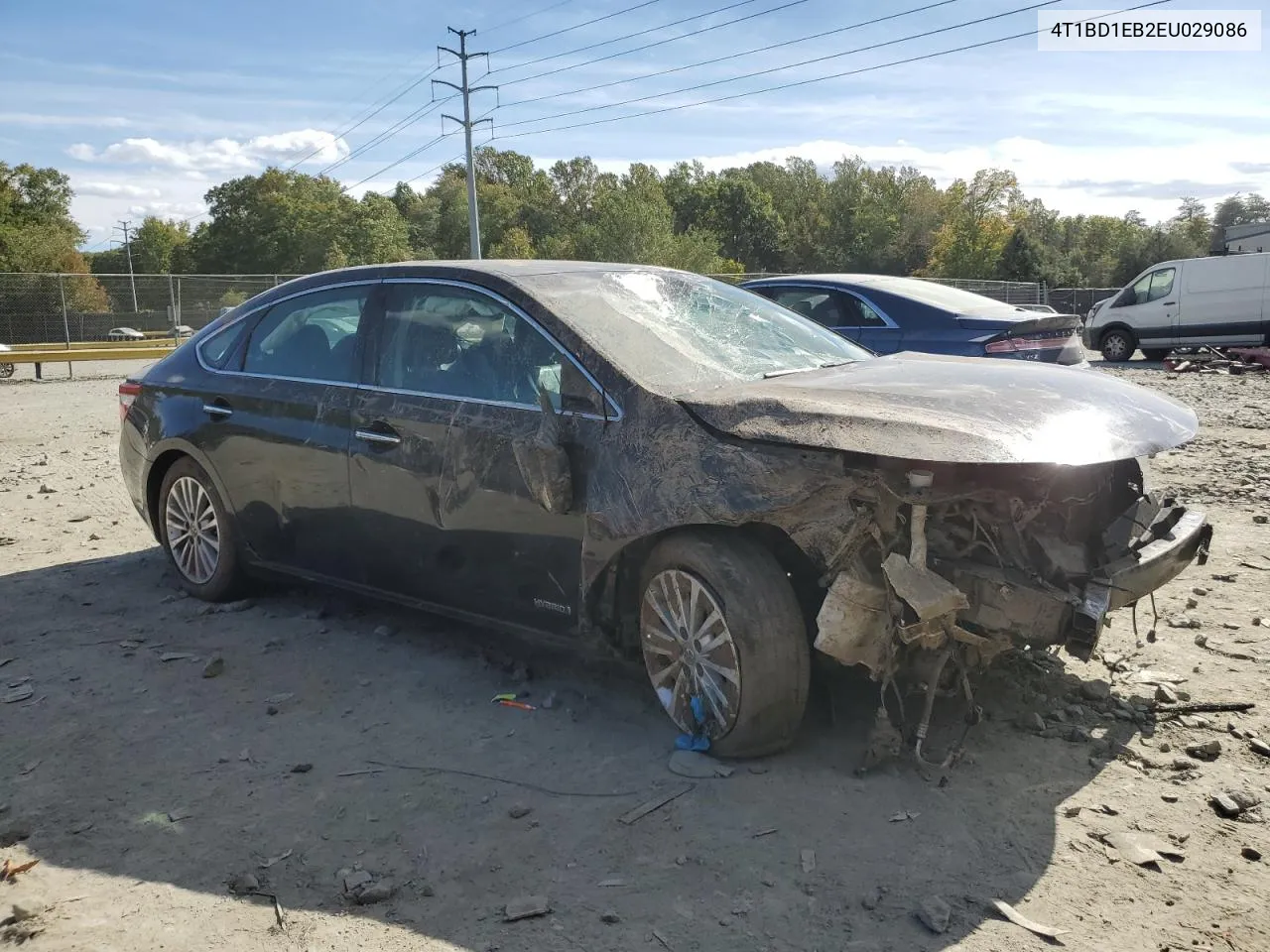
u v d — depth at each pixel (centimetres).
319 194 8456
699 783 324
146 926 260
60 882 281
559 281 413
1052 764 333
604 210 6906
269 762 351
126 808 321
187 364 536
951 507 315
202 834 304
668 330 398
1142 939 247
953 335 898
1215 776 324
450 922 260
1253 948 243
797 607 325
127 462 561
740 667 321
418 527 412
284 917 263
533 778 333
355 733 371
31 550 632
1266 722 360
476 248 5303
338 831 305
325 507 450
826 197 11038
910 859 281
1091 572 320
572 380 368
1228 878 272
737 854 286
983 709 371
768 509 313
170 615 506
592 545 353
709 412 335
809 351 428
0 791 333
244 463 486
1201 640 433
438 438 402
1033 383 354
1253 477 770
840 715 363
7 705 401
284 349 488
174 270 9550
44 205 7994
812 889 269
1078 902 261
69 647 463
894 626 311
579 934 254
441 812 314
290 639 470
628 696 396
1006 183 9144
